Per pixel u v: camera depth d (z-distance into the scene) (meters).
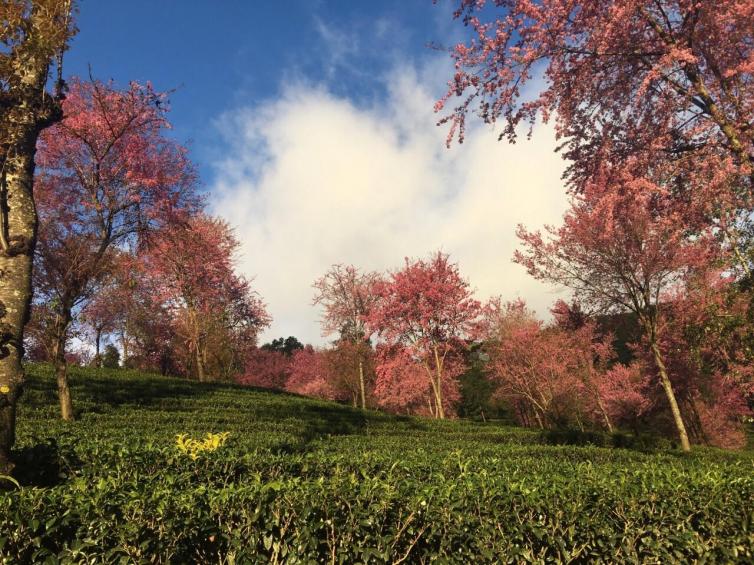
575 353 25.69
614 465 5.58
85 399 16.83
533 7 7.93
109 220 15.52
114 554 3.07
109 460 5.43
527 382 28.28
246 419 17.72
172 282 27.38
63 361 14.38
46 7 5.13
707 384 22.70
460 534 3.33
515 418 37.22
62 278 14.95
